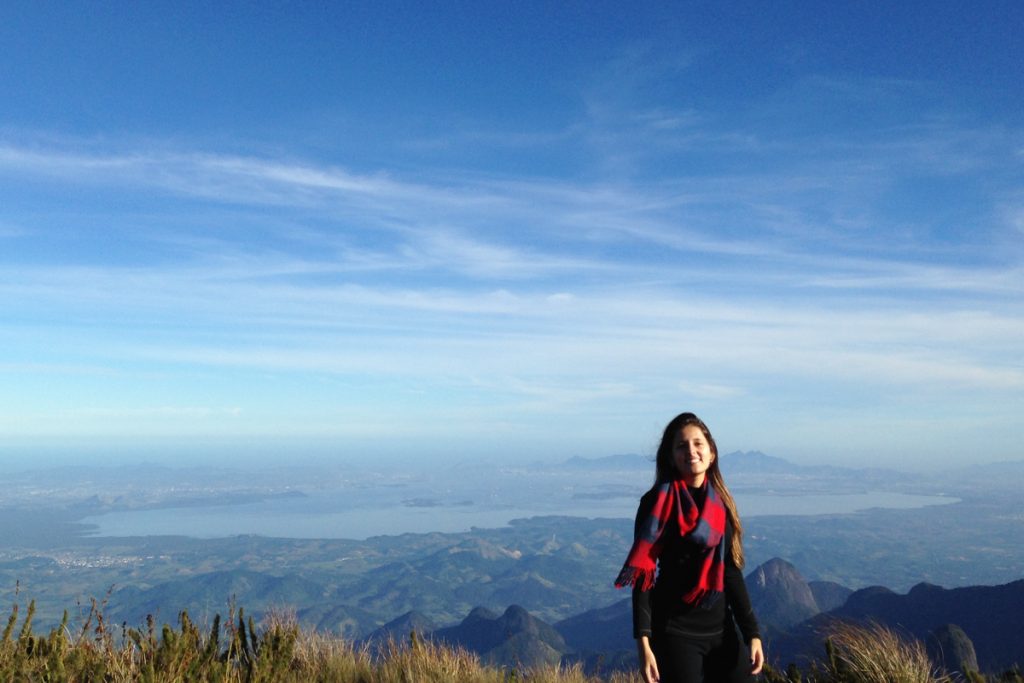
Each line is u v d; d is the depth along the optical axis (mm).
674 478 4480
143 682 5707
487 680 7535
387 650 8055
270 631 7090
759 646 4297
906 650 6281
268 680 6508
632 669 7992
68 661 6070
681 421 4492
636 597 4285
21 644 6195
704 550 4266
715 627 4305
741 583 4410
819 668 6316
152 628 6535
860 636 6438
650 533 4305
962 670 6031
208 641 6609
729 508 4457
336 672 7500
